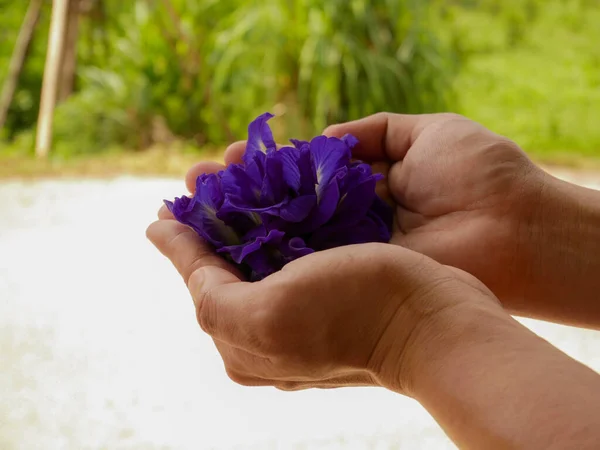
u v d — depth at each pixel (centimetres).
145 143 193
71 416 67
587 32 244
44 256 100
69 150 181
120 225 113
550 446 32
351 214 47
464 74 221
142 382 72
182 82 201
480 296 39
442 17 234
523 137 203
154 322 82
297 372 40
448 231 51
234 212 46
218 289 41
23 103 205
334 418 69
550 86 217
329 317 39
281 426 67
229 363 44
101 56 217
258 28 182
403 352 39
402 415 70
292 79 184
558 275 49
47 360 73
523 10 248
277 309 39
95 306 86
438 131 52
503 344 36
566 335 84
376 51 183
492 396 34
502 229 49
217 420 67
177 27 192
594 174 155
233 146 53
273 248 45
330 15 178
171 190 136
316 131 178
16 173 148
